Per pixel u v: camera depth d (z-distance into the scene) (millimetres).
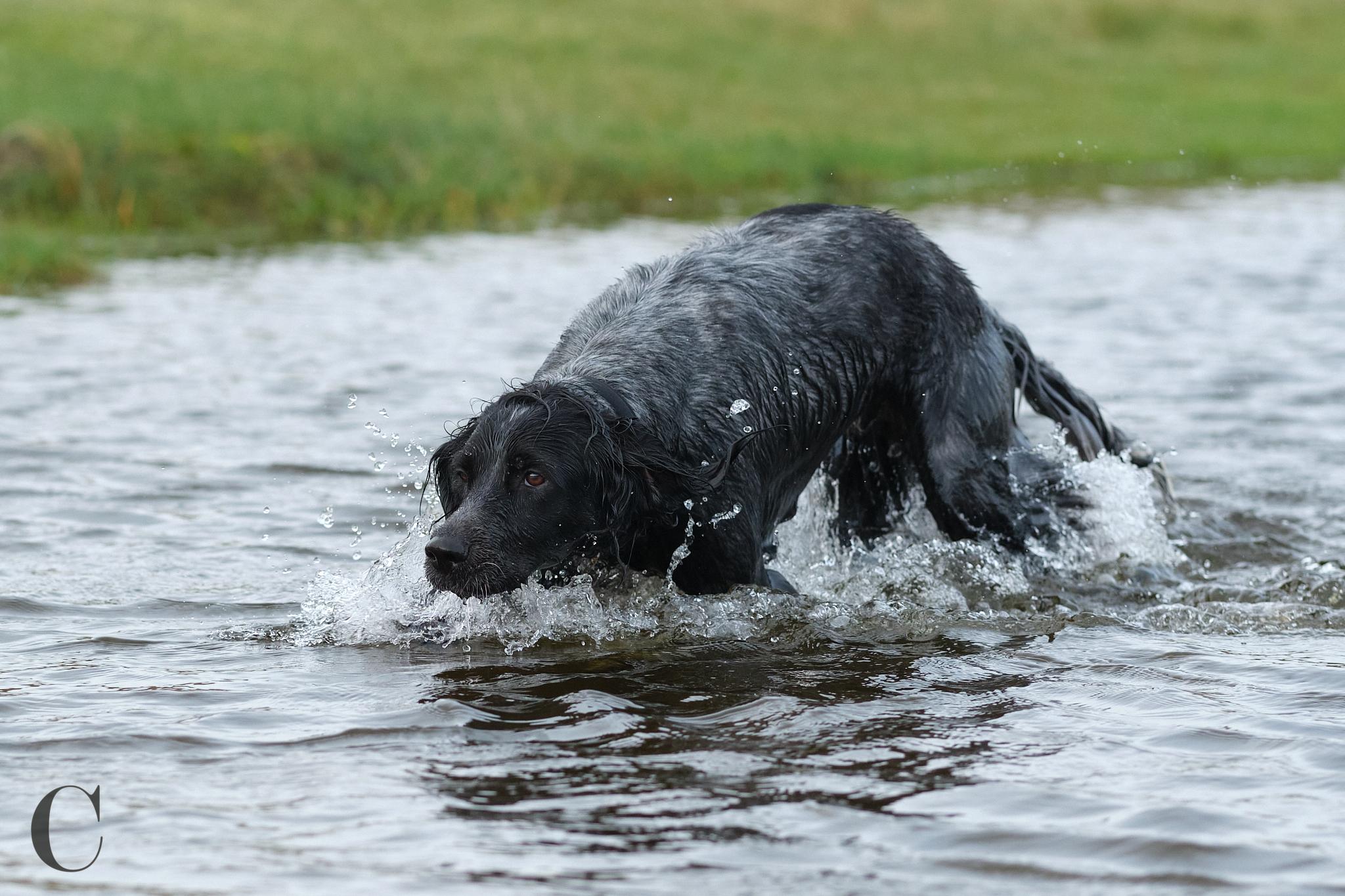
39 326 21641
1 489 13695
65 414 16672
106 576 11445
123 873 6539
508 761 7918
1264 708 8727
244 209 32438
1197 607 11141
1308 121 50750
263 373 18875
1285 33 63500
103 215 31250
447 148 36438
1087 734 8328
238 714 8617
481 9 54719
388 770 7777
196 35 46438
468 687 9211
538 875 6527
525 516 9688
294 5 52281
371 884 6434
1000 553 12023
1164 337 21531
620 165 37750
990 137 46406
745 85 49531
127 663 9570
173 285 25391
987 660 9812
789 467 11156
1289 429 16578
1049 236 31578
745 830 7031
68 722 8414
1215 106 52188
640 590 10617
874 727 8484
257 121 35500
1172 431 16500
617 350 10273
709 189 37844
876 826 7070
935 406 11742
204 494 13773
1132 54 59344
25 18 45594
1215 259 28516
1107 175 42281
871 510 12852
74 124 33281
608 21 55281
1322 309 23500
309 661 9703
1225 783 7574
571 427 9703
